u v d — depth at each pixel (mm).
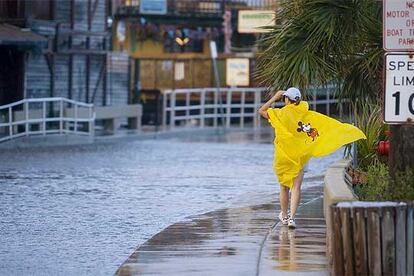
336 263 25484
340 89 42125
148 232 38500
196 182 57281
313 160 76062
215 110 117312
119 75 112625
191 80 133000
